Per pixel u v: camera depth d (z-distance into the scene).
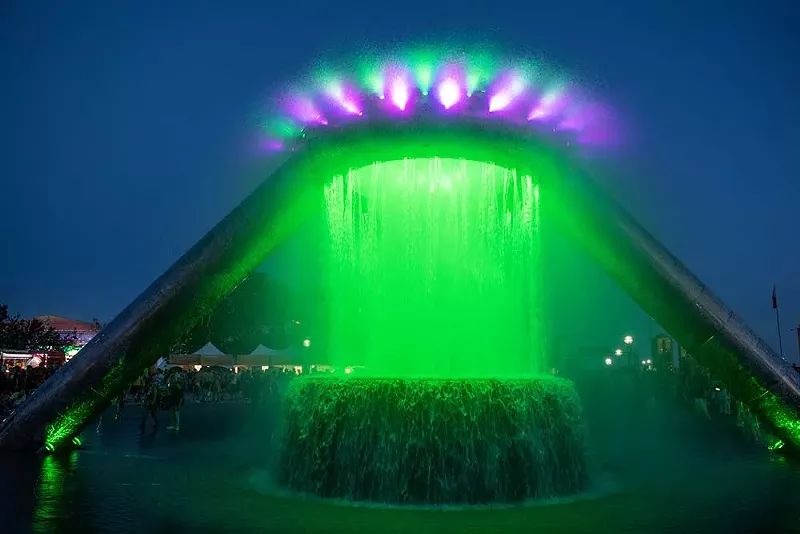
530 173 11.15
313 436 9.68
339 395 9.61
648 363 53.44
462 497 8.80
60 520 7.32
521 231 12.30
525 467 9.19
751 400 11.78
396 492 8.88
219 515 7.80
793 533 6.95
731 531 7.04
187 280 11.34
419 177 12.07
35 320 47.25
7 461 11.20
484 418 9.17
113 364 11.44
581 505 8.61
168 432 18.16
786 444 12.45
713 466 11.99
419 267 12.89
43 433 11.85
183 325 11.72
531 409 9.51
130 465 11.59
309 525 7.32
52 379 11.61
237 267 11.62
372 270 12.91
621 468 11.82
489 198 12.38
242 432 18.42
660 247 11.24
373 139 10.55
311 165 11.06
